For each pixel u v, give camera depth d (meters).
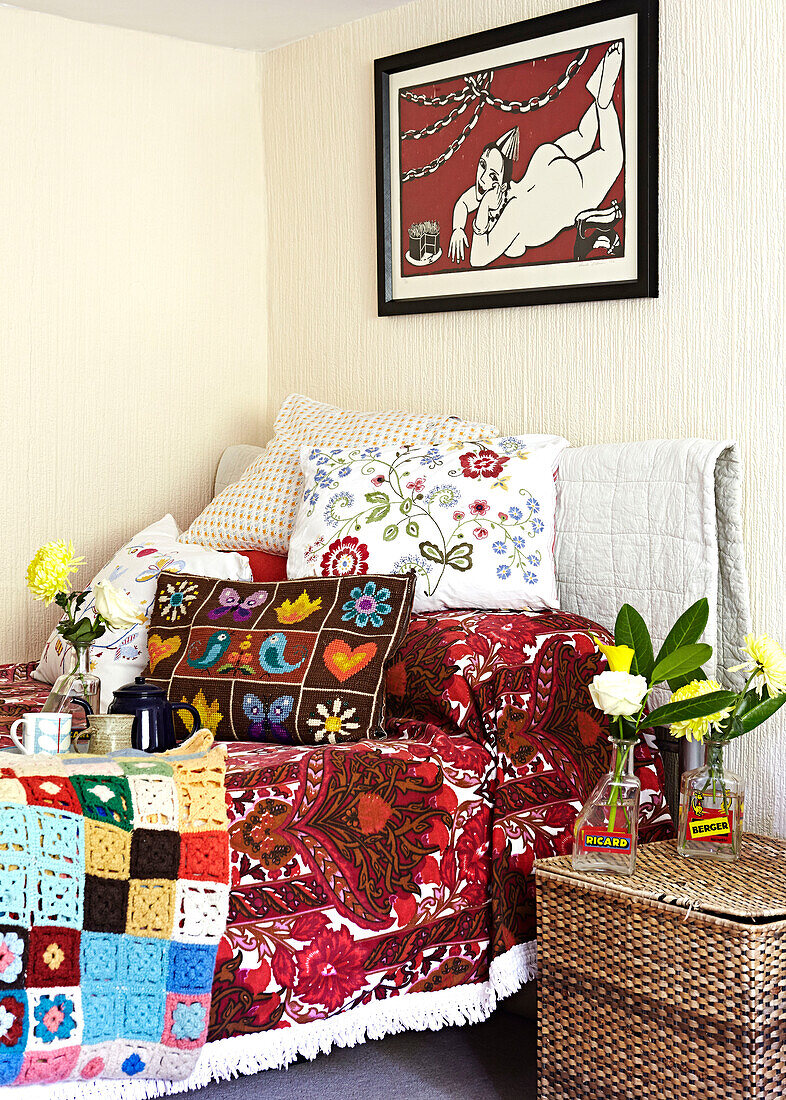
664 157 2.57
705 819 2.01
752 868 1.96
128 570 2.73
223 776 1.80
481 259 2.95
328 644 2.23
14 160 3.17
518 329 2.90
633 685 1.87
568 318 2.78
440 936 2.00
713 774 2.02
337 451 2.70
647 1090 1.81
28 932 1.55
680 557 2.38
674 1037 1.77
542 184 2.79
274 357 3.67
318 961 1.85
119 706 2.00
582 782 2.23
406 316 3.19
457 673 2.16
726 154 2.46
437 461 2.54
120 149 3.36
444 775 2.05
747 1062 1.68
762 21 2.39
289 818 1.87
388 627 2.24
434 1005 2.00
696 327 2.53
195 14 3.24
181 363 3.52
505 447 2.62
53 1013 1.55
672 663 2.03
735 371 2.46
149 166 3.42
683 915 1.75
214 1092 2.05
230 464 3.46
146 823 1.69
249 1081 2.10
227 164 3.57
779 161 2.37
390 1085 2.08
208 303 3.56
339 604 2.29
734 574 2.39
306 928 1.84
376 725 2.18
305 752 2.01
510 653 2.21
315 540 2.51
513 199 2.86
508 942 2.06
